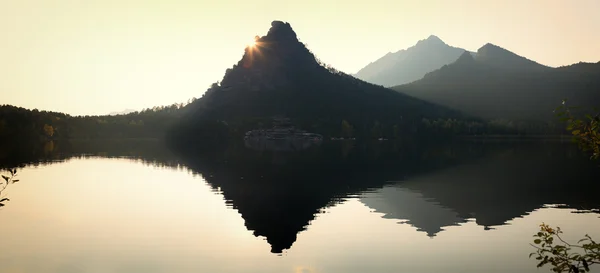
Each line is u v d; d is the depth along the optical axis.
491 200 50.66
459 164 98.25
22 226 37.88
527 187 60.47
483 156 121.94
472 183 65.75
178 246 32.28
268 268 27.64
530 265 27.78
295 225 38.72
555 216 41.44
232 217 42.03
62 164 98.31
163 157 122.25
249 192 57.88
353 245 32.44
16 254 30.16
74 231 36.34
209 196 54.53
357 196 54.50
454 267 27.59
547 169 84.06
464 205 47.62
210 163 102.00
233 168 90.44
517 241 33.06
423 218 41.19
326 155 131.75
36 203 49.22
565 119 14.20
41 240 33.53
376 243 32.94
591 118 13.82
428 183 66.19
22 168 88.75
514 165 93.62
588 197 51.53
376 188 61.50
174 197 53.75
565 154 124.75
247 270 27.28
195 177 74.31
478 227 37.47
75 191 58.34
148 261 28.88
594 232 35.28
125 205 48.22
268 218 41.59
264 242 33.28
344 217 41.91
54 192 57.53
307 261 28.92
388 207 47.03
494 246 31.91
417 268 27.45
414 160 111.00
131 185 64.38
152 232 36.06
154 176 75.88
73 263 28.47
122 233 35.66
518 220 39.97
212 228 37.56
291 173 81.00
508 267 27.50
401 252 30.69
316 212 44.47
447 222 39.38
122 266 27.91
